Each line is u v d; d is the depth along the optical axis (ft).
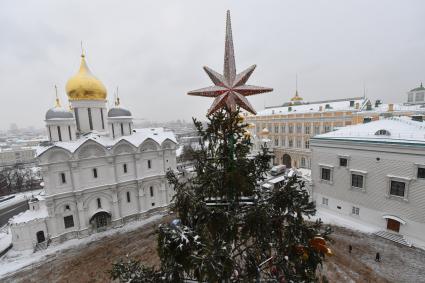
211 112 24.09
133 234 107.04
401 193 84.07
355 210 98.07
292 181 23.85
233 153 23.34
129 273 23.32
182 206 23.39
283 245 22.39
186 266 19.88
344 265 71.31
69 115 114.52
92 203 109.60
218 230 21.67
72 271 82.02
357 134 99.86
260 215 20.38
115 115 122.93
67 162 102.53
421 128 88.99
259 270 22.95
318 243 21.71
